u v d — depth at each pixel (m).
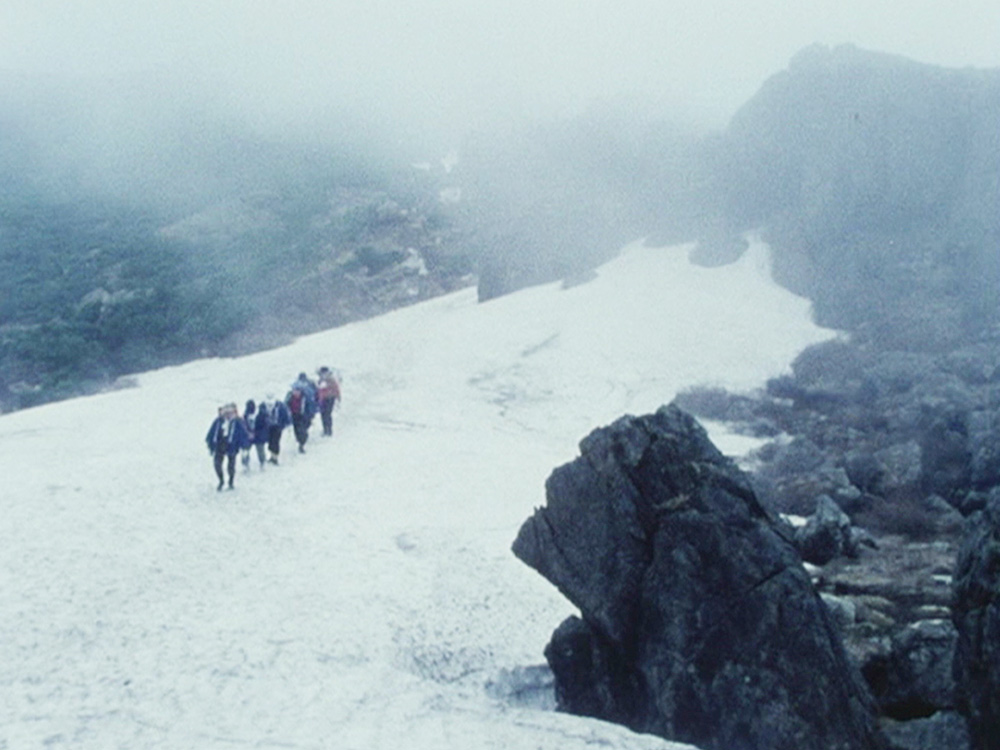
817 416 31.53
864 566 17.33
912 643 11.06
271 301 64.56
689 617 10.70
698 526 11.03
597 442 12.24
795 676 9.95
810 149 51.47
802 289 44.88
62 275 79.12
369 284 66.38
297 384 26.50
